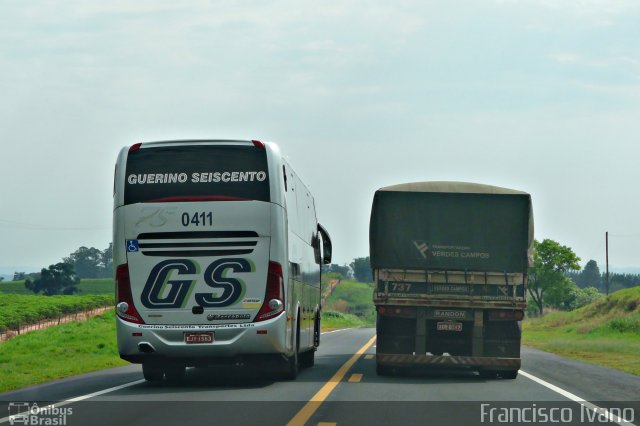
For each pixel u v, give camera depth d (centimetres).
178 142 1736
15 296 9431
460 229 2067
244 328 1692
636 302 6369
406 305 1988
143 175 1728
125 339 1705
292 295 1825
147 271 1708
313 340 2353
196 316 1698
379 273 2028
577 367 2409
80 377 2030
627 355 3284
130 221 1716
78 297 9344
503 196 2067
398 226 2077
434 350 2045
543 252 11612
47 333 4703
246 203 1709
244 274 1702
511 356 1966
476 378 2003
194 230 1706
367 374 2081
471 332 1986
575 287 12150
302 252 2055
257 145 1733
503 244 2056
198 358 1714
